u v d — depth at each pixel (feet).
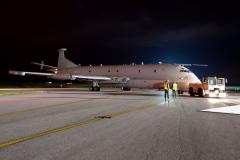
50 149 23.17
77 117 43.96
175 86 100.83
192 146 24.58
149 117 44.73
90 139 27.37
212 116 46.52
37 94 118.42
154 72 131.44
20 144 24.95
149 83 132.67
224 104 72.08
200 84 109.91
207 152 22.52
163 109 58.03
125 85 144.05
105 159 20.35
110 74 153.58
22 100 81.51
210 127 35.01
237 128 34.32
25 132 30.81
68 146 24.32
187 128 34.22
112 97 99.71
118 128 33.88
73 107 60.75
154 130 32.71
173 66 126.93
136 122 39.06
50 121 39.42
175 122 39.29
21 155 21.24
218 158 20.80
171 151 22.77
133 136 29.04
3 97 96.37
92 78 150.61
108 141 26.50
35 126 34.94
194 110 56.34
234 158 20.81
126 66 148.97
